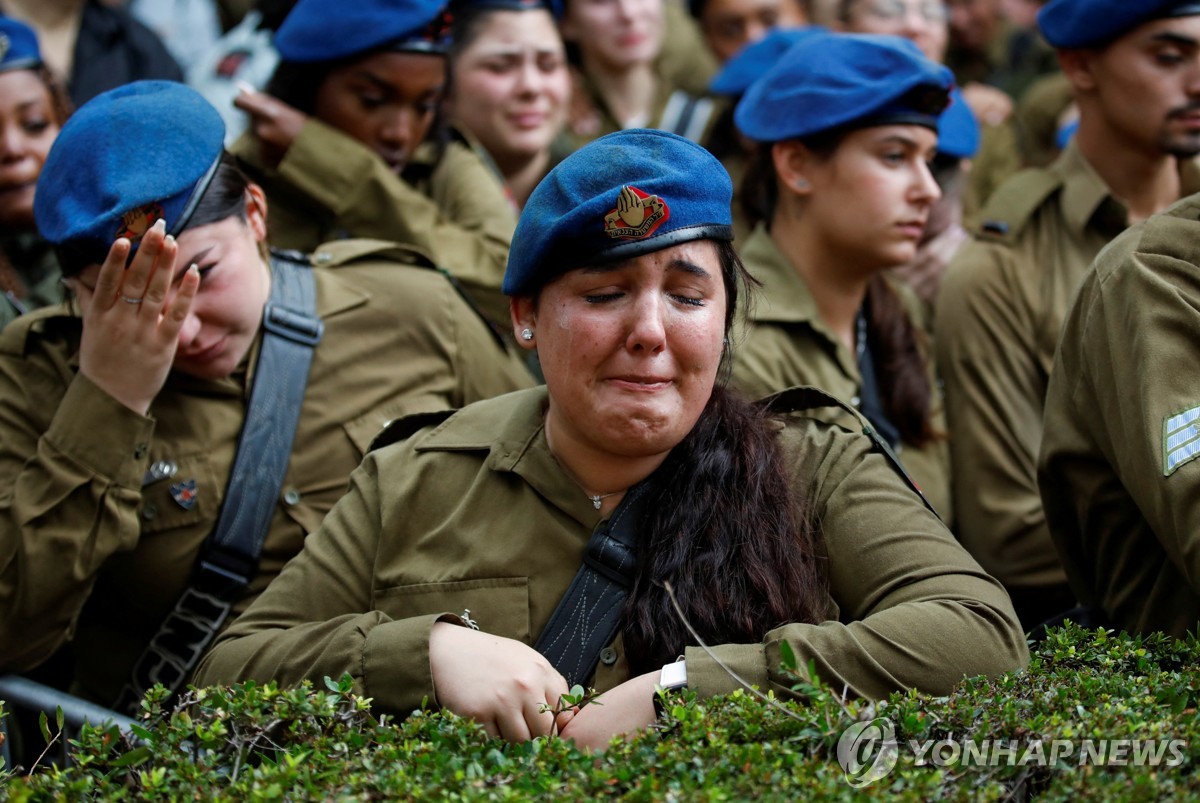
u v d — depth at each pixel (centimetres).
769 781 195
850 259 381
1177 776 195
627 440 245
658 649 244
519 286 251
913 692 221
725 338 262
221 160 312
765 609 248
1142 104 400
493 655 239
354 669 243
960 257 417
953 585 250
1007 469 394
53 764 233
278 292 335
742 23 612
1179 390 259
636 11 573
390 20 401
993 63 712
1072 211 414
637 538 253
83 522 296
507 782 204
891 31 568
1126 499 284
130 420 298
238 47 498
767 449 259
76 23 522
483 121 478
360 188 404
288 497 322
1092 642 249
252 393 323
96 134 303
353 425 331
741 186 406
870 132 373
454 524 261
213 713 226
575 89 580
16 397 314
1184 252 272
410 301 347
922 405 393
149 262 291
